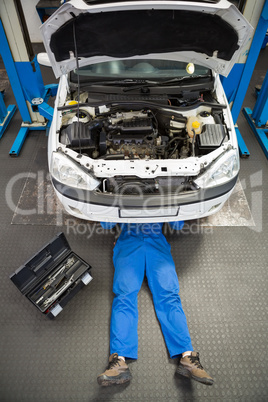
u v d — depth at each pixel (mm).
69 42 2090
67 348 2227
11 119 4109
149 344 2230
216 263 2703
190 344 2100
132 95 2557
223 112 2582
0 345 2238
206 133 2346
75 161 2184
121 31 2037
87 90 2609
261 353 2213
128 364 2141
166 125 2553
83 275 2393
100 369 2129
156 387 2051
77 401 1996
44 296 2277
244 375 2111
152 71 2664
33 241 2836
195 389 2047
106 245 2820
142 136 2389
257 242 2854
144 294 2498
